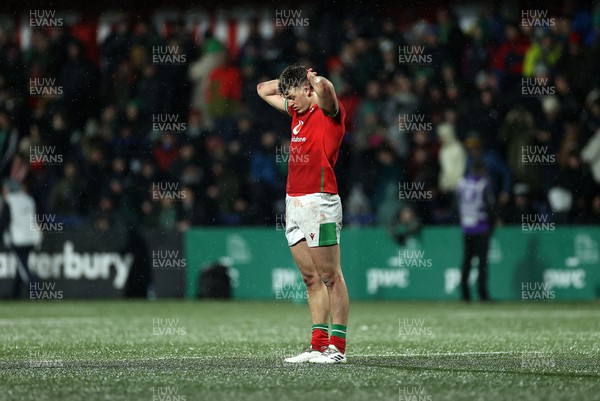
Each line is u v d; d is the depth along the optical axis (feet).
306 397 59.93
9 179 189.78
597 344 100.78
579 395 60.85
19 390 63.41
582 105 203.92
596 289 188.34
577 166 196.13
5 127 202.69
